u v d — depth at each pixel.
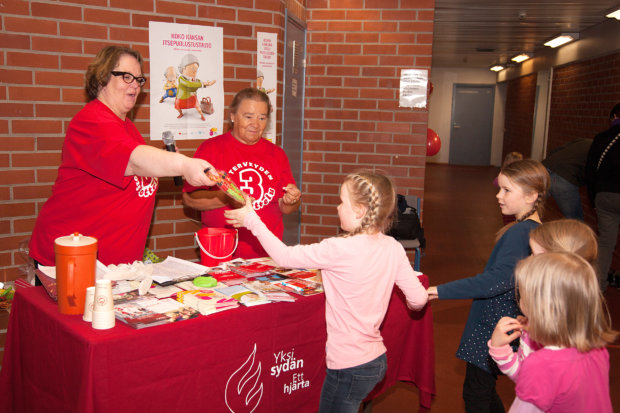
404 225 4.37
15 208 3.09
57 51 3.12
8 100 3.01
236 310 1.99
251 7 3.76
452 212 8.92
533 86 11.65
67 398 1.82
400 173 5.01
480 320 2.23
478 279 2.12
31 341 2.02
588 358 1.51
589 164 4.79
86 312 1.83
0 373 2.13
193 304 2.00
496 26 7.61
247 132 2.75
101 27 3.23
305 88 4.99
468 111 16.64
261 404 2.13
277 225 2.96
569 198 5.16
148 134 3.48
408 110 4.91
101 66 2.25
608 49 6.75
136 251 2.42
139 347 1.75
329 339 1.99
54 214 2.30
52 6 3.08
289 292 2.21
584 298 1.46
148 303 1.99
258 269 2.47
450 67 16.36
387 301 2.02
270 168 2.87
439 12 6.61
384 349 2.04
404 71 4.86
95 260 1.93
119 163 2.10
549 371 1.48
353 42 4.88
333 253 1.91
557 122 9.32
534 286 1.51
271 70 3.93
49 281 2.07
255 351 2.07
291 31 4.40
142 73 2.37
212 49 3.64
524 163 2.21
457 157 16.92
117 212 2.29
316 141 5.05
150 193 2.40
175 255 3.70
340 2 4.84
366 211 1.96
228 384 2.01
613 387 3.22
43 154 3.14
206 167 2.06
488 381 2.22
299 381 2.25
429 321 2.64
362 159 5.03
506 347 1.67
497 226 7.94
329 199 5.11
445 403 3.02
